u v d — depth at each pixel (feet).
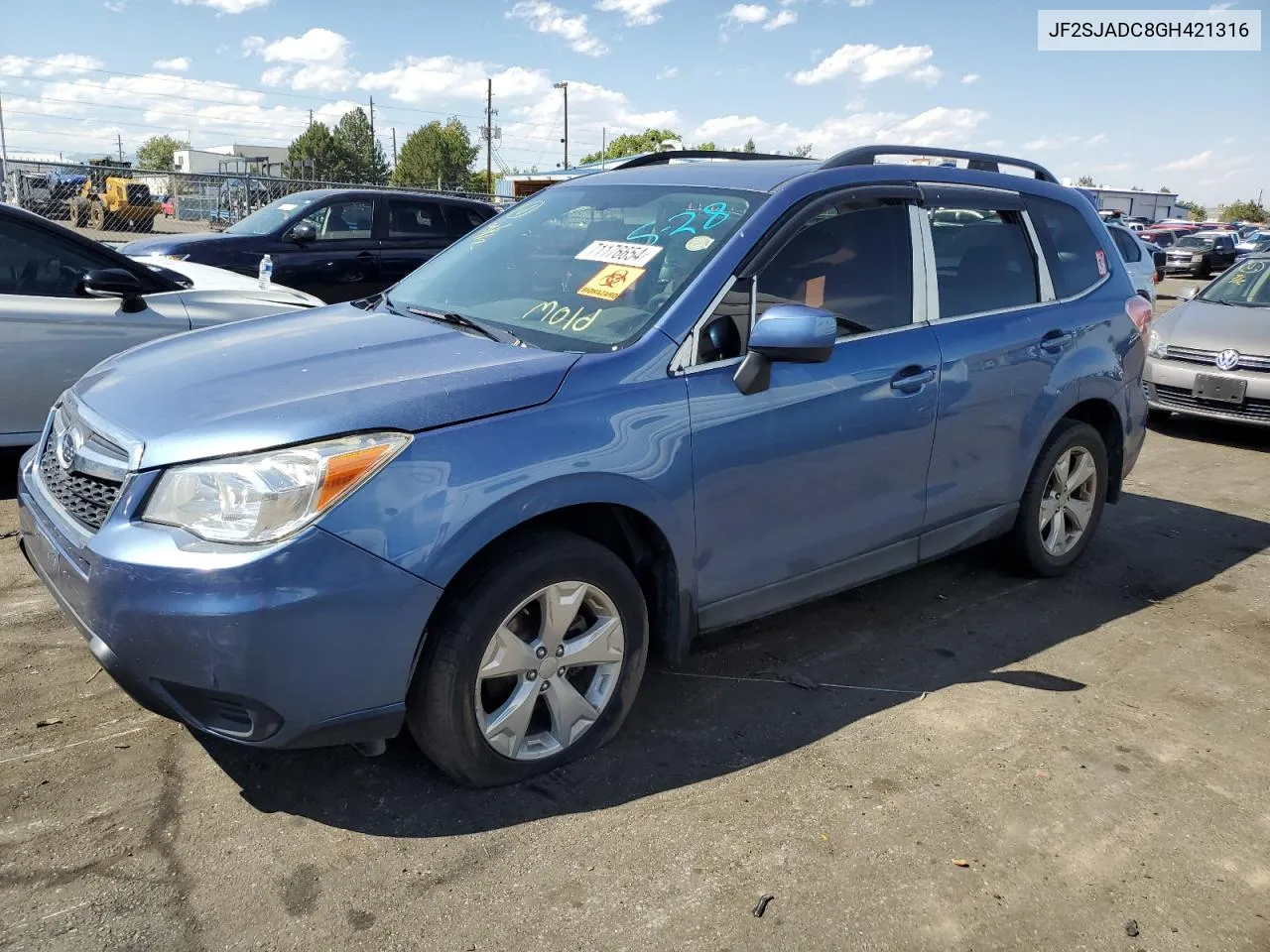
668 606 10.41
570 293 11.21
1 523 16.07
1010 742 10.86
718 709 11.25
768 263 11.00
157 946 7.36
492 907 7.94
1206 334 27.04
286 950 7.40
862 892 8.34
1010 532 14.99
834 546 11.87
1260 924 8.23
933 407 12.49
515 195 78.07
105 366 10.91
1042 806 9.69
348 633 8.02
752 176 12.10
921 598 14.85
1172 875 8.80
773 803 9.48
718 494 10.37
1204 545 18.08
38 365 17.21
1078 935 8.00
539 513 8.87
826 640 13.28
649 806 9.34
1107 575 16.25
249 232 32.63
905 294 12.51
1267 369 25.54
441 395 8.68
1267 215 366.84
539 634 9.36
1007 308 13.94
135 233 53.42
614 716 10.09
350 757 9.84
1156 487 22.18
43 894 7.80
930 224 12.97
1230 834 9.43
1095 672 12.71
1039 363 14.06
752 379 10.30
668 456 9.80
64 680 11.08
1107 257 16.07
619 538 10.55
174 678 7.91
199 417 8.50
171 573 7.75
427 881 8.19
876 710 11.43
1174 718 11.62
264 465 7.93
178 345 11.07
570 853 8.62
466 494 8.43
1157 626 14.29
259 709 7.93
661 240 11.33
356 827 8.81
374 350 10.03
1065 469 15.29
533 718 9.87
